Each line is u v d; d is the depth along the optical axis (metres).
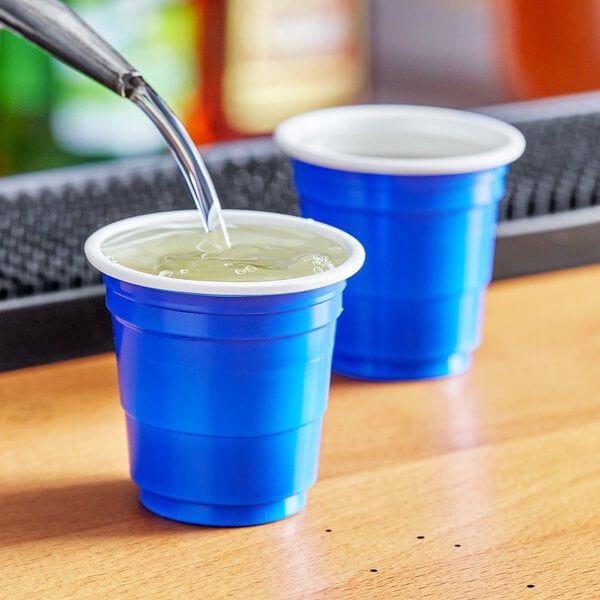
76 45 0.47
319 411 0.47
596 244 0.59
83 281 0.53
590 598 0.44
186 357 0.45
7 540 0.46
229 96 0.76
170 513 0.47
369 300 0.53
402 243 0.52
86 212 0.57
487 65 0.83
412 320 0.53
